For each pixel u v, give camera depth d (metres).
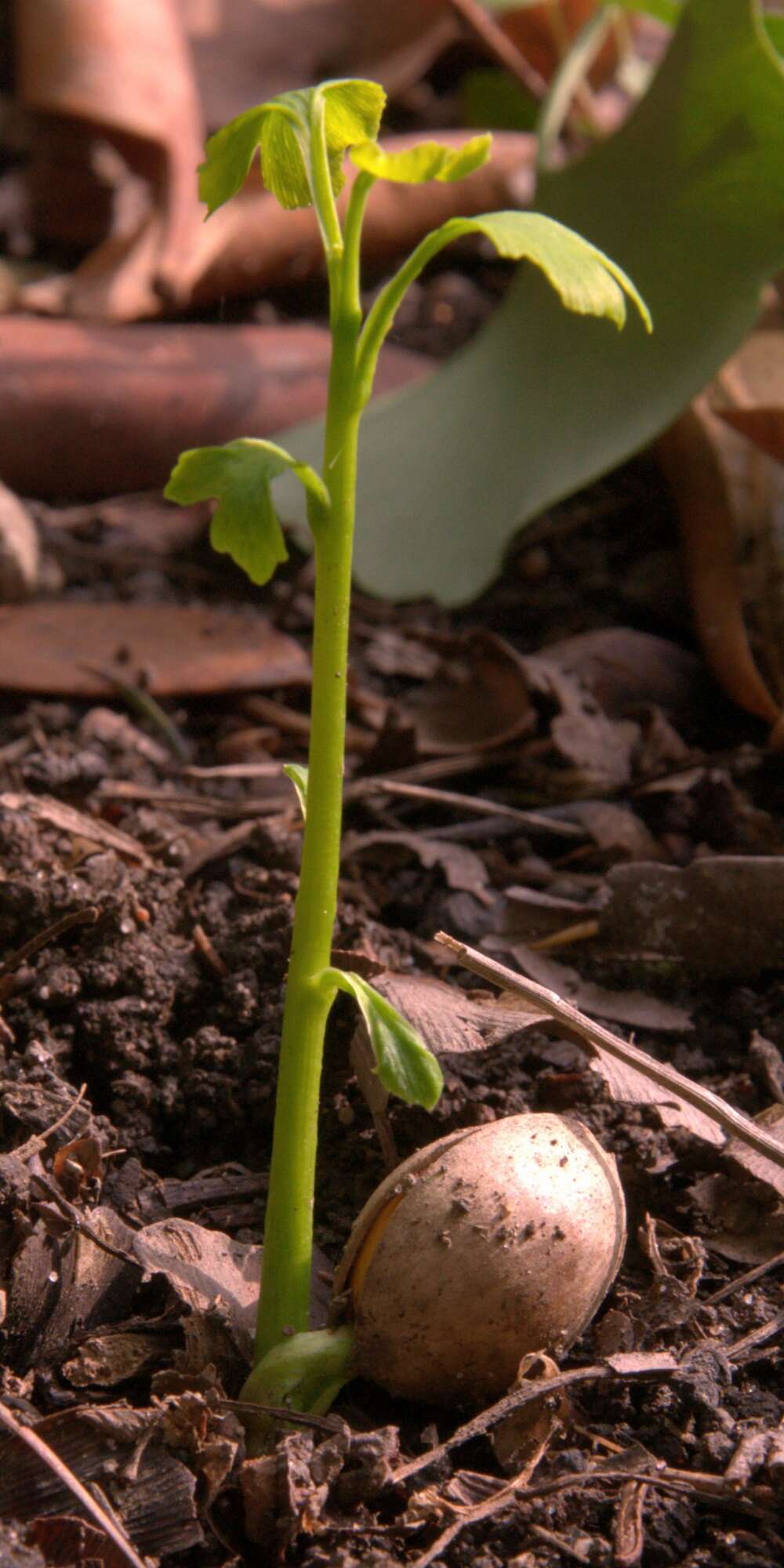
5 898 0.23
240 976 0.22
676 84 0.27
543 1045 0.22
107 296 0.34
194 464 0.19
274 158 0.19
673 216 0.28
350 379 0.18
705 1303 0.20
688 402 0.27
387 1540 0.18
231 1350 0.19
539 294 0.30
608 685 0.28
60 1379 0.19
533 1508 0.18
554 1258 0.19
